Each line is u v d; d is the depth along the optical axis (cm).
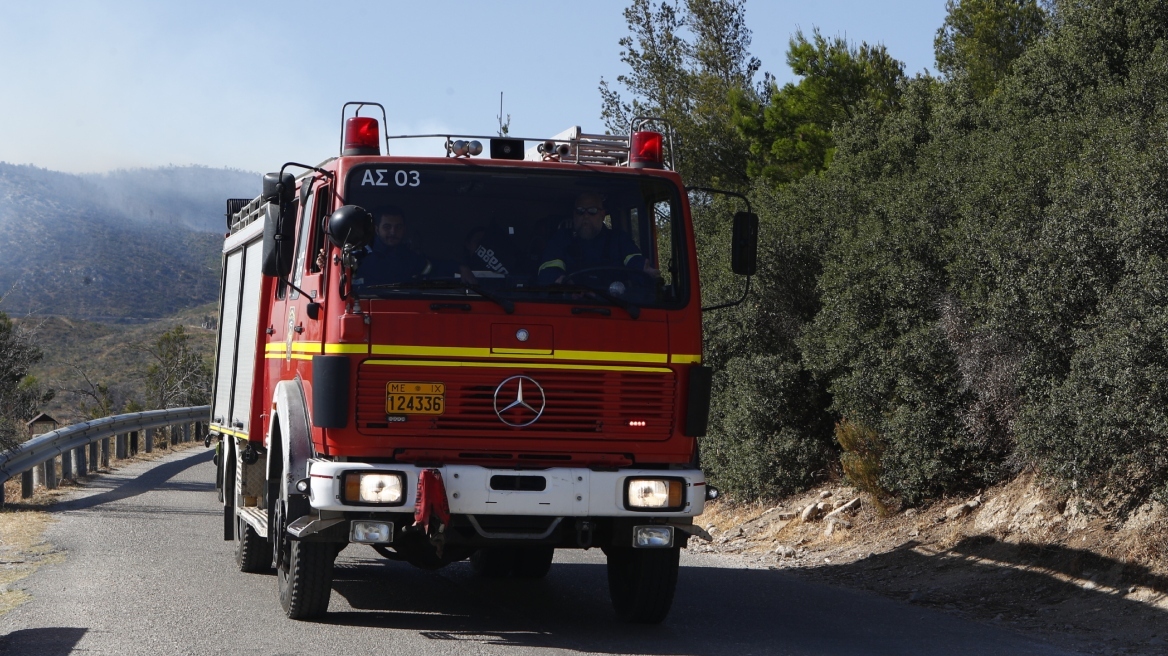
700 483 754
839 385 1452
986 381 1217
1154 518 968
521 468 731
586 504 730
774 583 1085
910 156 1775
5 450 1428
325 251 757
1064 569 987
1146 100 1237
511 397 735
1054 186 1140
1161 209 981
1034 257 1105
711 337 1797
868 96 2544
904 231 1363
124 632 737
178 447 2627
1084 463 1016
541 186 785
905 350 1311
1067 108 1397
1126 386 947
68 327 13700
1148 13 1429
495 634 780
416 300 732
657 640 774
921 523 1259
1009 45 2489
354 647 715
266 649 700
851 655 736
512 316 739
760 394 1638
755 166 2747
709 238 2036
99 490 1653
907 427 1301
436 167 775
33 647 689
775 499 1605
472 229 767
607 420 748
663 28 3027
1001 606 948
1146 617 841
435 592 968
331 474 710
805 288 1717
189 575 970
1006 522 1137
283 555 816
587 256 775
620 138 829
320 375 727
